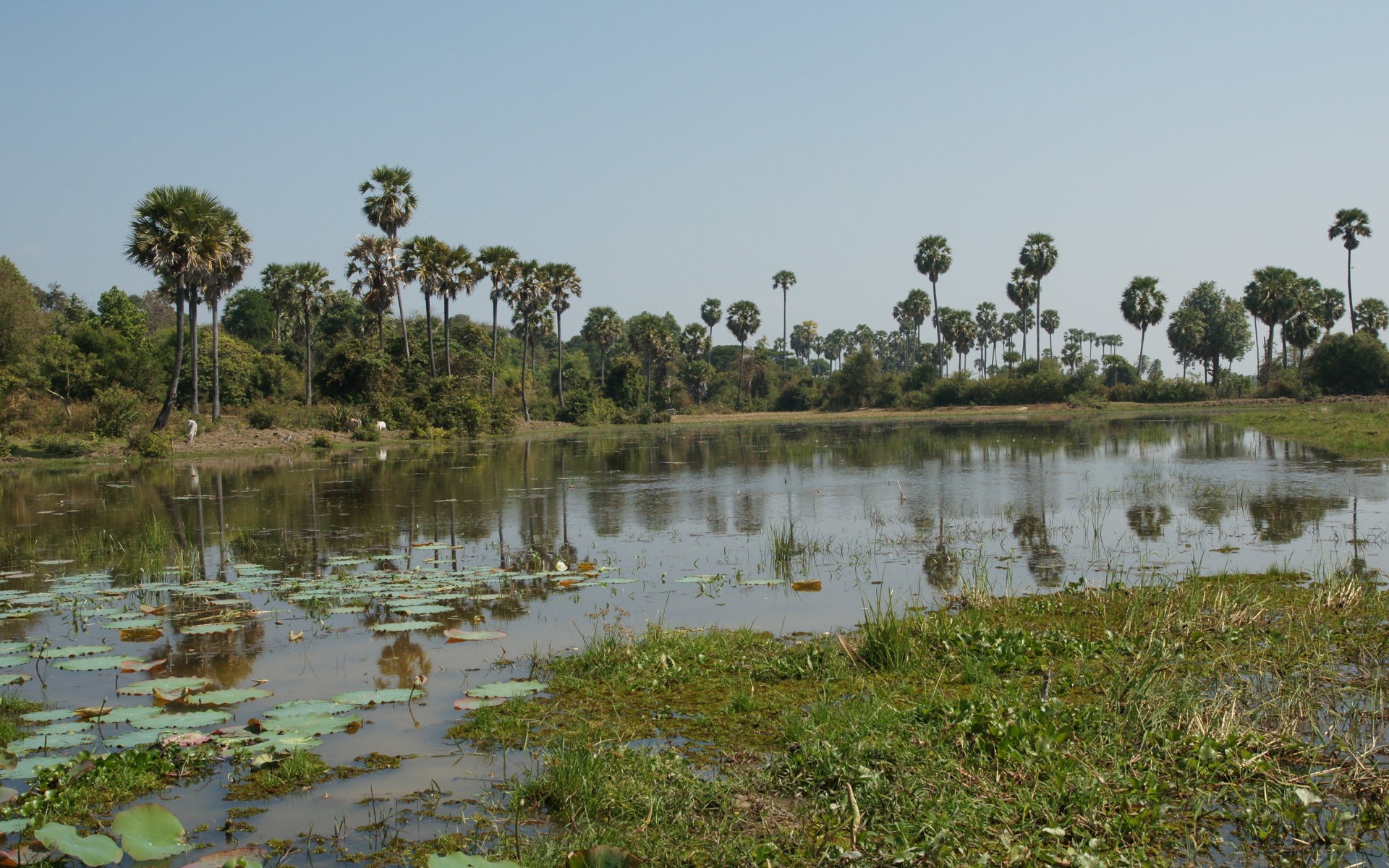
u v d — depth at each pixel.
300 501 23.06
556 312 74.44
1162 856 4.84
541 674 8.61
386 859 5.16
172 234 38.00
